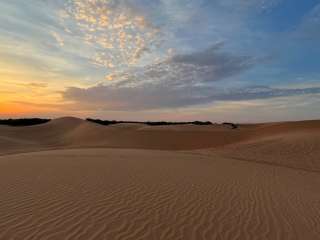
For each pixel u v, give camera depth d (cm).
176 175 1030
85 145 4244
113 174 1003
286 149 2147
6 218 553
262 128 4534
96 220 552
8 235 479
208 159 1702
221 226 548
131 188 795
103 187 798
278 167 1525
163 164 1337
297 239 506
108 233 497
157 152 2077
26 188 782
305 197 809
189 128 5472
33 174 990
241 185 912
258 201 727
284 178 1157
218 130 5075
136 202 669
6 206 623
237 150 2302
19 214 575
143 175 1001
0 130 5916
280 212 646
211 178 1010
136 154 1822
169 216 588
